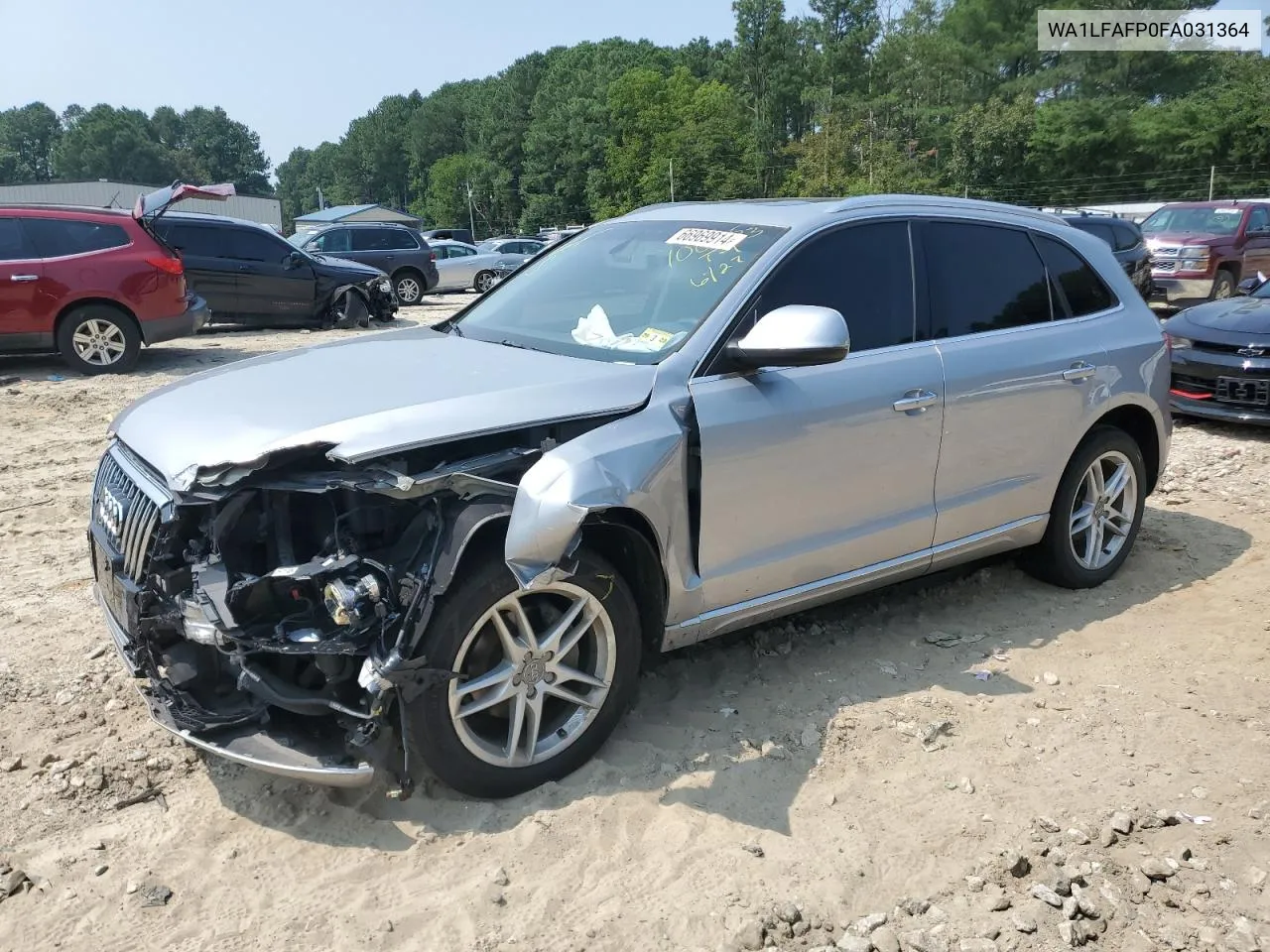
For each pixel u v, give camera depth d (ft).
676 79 274.98
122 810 10.43
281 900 9.15
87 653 13.82
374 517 10.07
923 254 13.87
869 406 12.59
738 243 12.89
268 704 10.02
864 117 218.59
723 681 13.21
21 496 21.39
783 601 12.47
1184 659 14.06
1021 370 14.37
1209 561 17.95
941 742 11.85
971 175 178.70
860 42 277.85
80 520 19.83
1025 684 13.33
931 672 13.62
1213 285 55.01
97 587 12.20
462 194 389.80
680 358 11.49
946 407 13.43
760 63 288.71
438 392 10.65
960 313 14.15
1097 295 16.24
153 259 37.14
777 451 11.79
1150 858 9.77
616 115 279.90
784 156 257.55
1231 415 27.12
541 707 10.55
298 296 50.72
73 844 9.89
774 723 12.16
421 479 9.51
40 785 10.77
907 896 9.29
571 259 14.80
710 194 232.94
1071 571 16.19
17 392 32.60
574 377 11.10
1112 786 11.02
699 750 11.53
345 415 10.09
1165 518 20.49
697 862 9.66
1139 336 16.35
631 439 10.62
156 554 9.97
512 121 374.02
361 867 9.55
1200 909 9.13
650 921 8.90
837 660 13.89
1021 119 174.70
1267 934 8.81
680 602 11.37
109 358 36.83
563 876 9.46
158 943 8.62
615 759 11.27
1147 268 54.75
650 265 13.38
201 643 9.53
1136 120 169.68
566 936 8.71
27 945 8.57
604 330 12.60
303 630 9.44
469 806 10.42
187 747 11.54
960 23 209.77
